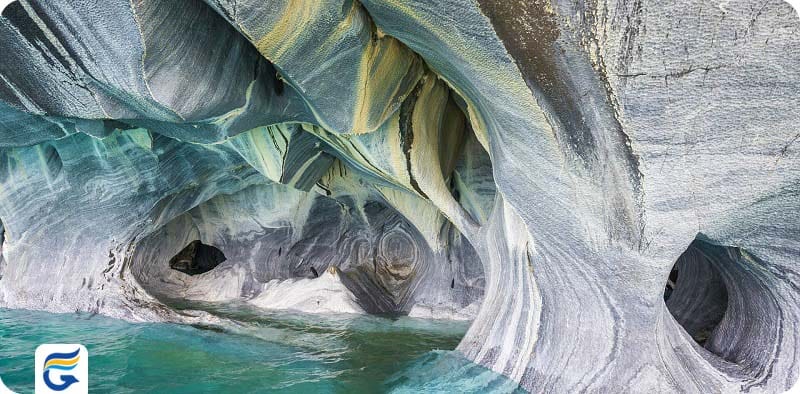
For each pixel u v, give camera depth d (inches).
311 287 311.9
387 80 181.8
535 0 108.9
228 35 167.0
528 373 156.2
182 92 163.2
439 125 233.1
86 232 282.4
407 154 220.2
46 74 170.2
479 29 119.9
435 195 228.7
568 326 150.6
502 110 138.9
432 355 196.1
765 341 158.4
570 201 138.8
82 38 150.2
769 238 140.2
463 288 293.3
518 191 151.7
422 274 322.3
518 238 169.8
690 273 217.2
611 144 124.6
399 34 153.2
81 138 258.2
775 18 101.5
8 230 288.7
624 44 108.4
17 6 146.2
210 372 178.4
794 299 148.7
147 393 157.0
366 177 277.0
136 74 155.0
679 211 129.3
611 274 140.9
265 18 134.9
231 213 374.3
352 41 152.3
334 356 200.8
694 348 158.6
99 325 243.8
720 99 113.0
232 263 368.5
